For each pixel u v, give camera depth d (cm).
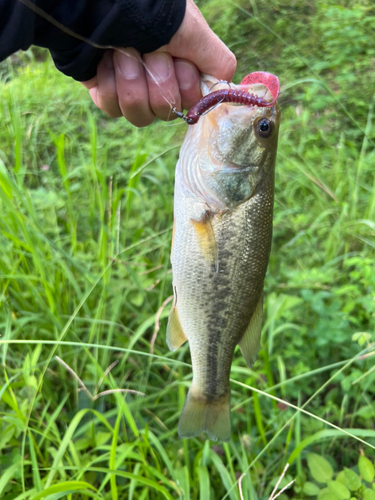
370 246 51
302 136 65
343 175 61
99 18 23
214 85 27
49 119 71
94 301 48
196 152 28
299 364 42
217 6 93
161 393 41
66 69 26
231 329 29
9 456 35
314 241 53
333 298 47
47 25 24
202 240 27
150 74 26
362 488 32
